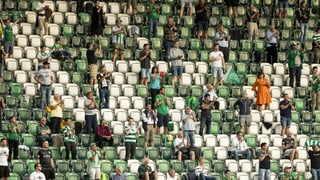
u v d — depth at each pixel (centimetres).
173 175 12888
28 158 12912
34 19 14788
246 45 15300
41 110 13462
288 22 15875
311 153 13575
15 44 14325
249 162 13625
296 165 13862
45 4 14800
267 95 14300
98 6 14700
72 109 13625
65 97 13712
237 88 14588
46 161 12462
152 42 14912
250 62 15200
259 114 14312
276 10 15975
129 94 14088
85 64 14275
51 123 13150
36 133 13125
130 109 13888
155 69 13950
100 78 13750
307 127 14450
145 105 14012
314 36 15400
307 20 15688
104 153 13250
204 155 13625
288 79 15012
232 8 15675
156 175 12762
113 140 13450
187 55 14912
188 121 13525
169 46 14700
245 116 14050
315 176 13538
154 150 13450
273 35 15200
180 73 14412
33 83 13838
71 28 14762
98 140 13200
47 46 14450
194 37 15300
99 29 14638
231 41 15300
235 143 13662
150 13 15025
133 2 15275
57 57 14225
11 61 13988
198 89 14438
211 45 15162
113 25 15025
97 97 13875
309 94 14875
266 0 16025
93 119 13300
